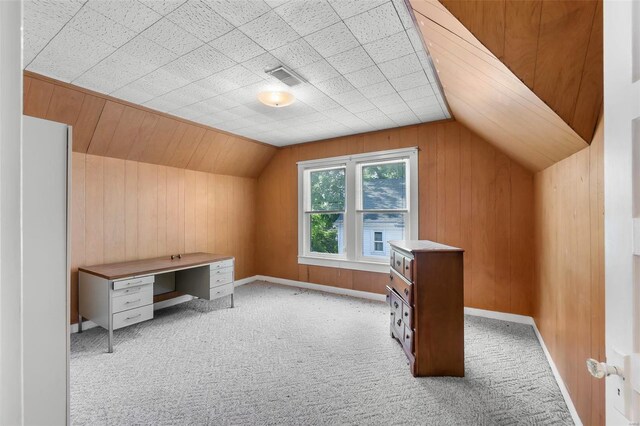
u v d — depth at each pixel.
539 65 1.27
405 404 1.96
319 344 2.83
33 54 2.18
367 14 1.79
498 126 2.50
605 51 0.73
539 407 1.93
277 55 2.23
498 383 2.19
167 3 1.68
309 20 1.84
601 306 1.46
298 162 4.89
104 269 3.07
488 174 3.48
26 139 1.27
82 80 2.60
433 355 2.27
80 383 2.19
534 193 3.18
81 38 1.99
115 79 2.58
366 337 2.98
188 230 4.32
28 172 1.28
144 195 3.81
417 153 3.87
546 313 2.62
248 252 5.22
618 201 0.67
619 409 0.66
